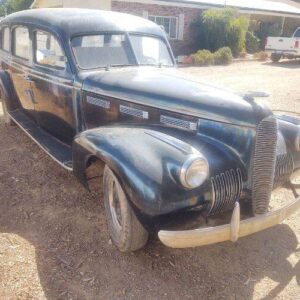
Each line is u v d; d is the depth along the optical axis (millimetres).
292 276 3277
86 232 3822
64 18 4699
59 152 4699
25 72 5625
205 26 21375
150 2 19562
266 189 3258
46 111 5258
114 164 3016
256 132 3131
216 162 3133
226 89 3686
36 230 3840
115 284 3137
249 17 26297
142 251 3537
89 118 4414
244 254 3561
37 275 3186
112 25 4777
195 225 2984
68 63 4492
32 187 4754
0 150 5973
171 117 3555
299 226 4074
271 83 13227
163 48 5184
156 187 2816
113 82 4070
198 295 3039
